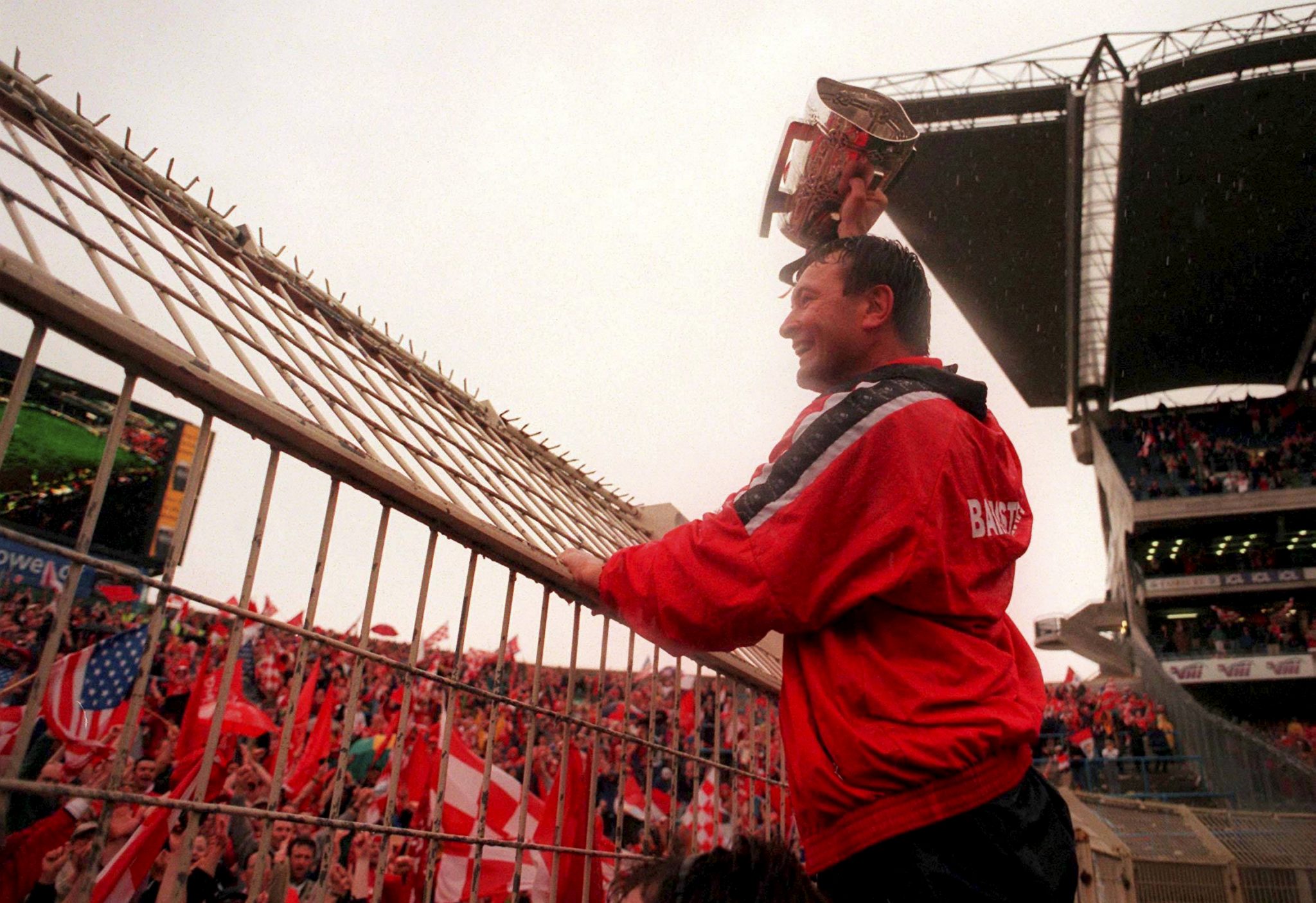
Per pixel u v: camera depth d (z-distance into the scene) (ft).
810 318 5.98
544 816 10.23
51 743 14.15
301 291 5.88
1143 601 121.19
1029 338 136.67
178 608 39.40
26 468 34.47
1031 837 4.65
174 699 21.38
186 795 13.05
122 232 4.04
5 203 3.32
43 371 35.58
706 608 4.81
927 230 115.03
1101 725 75.66
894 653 4.77
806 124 7.60
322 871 4.07
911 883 4.42
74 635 25.03
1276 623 112.78
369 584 4.59
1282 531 117.50
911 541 4.69
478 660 47.19
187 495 3.70
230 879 16.85
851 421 4.91
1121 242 111.14
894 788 4.53
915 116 100.22
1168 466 131.64
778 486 4.90
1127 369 143.54
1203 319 127.03
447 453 5.73
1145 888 30.19
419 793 17.88
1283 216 104.88
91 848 3.18
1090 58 93.56
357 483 4.58
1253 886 30.60
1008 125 98.07
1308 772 49.32
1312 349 130.11
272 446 4.14
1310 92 89.61
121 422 3.46
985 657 4.84
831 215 7.57
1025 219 109.91
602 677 6.31
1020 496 5.62
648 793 6.54
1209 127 95.45
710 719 29.09
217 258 4.87
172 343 3.64
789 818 9.49
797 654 5.21
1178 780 66.18
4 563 25.07
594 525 7.47
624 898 3.54
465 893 15.01
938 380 5.31
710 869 3.45
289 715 4.06
